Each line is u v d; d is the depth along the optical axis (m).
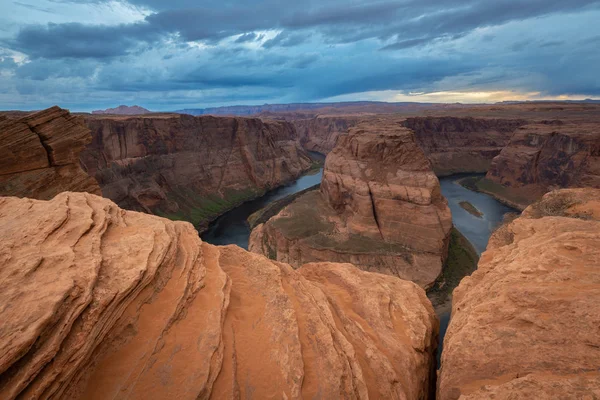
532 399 7.00
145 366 8.15
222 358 9.09
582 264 10.89
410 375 11.45
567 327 8.70
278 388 8.95
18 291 7.36
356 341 12.32
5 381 6.00
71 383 7.12
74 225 10.72
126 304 8.93
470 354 9.65
